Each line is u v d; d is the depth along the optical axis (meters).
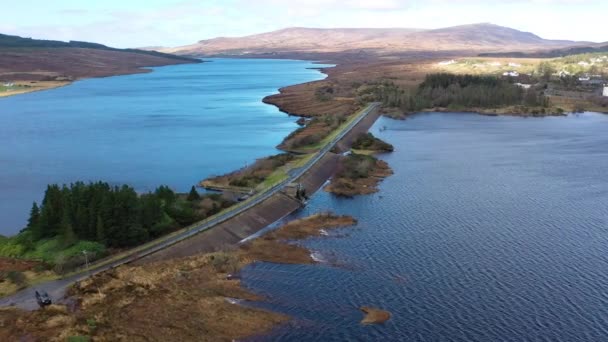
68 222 82.62
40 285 70.00
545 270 78.12
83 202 87.06
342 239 92.00
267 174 132.50
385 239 91.69
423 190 122.50
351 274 77.56
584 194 117.94
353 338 60.47
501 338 60.34
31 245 82.62
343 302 68.94
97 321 61.00
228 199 109.69
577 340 59.97
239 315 65.19
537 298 69.62
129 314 63.59
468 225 98.06
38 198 119.31
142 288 70.19
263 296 70.69
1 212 110.06
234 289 72.56
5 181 132.25
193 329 61.41
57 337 56.97
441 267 79.50
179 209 96.50
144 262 78.50
